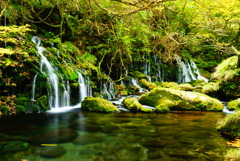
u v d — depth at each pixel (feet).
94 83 34.17
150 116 22.25
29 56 24.86
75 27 34.94
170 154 11.84
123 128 17.37
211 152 12.09
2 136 14.39
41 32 32.55
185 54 56.08
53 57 28.96
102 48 34.73
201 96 27.32
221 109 26.14
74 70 30.71
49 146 12.85
